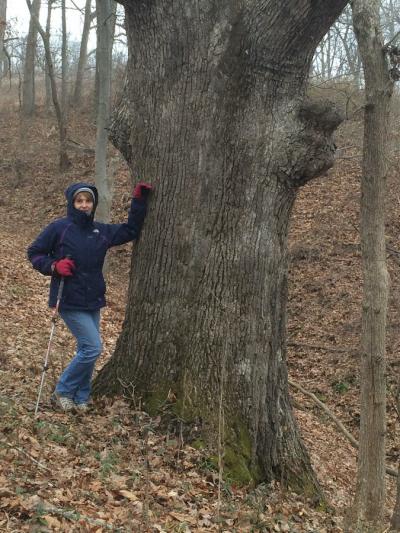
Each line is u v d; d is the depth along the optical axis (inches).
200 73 208.1
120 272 682.8
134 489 179.6
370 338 220.4
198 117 209.8
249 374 212.5
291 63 206.4
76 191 216.7
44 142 1099.3
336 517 218.1
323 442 371.2
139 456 197.0
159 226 216.7
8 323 378.0
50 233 217.6
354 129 553.9
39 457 179.3
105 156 535.8
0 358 294.8
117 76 1055.6
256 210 211.5
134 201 219.1
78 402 223.5
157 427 208.5
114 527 152.3
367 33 210.1
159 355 216.2
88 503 163.6
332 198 737.0
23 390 238.5
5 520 140.9
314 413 430.3
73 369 219.9
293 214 726.5
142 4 209.0
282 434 222.7
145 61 216.1
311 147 208.2
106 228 222.5
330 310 567.8
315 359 513.0
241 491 197.9
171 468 197.6
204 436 206.1
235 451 206.7
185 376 211.9
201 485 192.5
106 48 524.1
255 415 212.1
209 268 211.5
